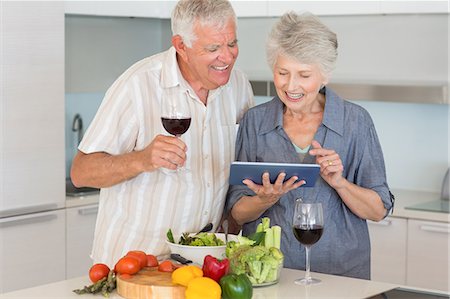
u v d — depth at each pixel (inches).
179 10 121.0
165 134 128.2
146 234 128.0
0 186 179.0
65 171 198.7
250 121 130.6
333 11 188.2
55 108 187.2
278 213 126.9
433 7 177.2
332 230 125.6
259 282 110.5
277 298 106.3
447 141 198.7
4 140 178.7
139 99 126.5
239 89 137.5
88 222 196.1
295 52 117.0
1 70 177.0
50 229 188.2
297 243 126.0
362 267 127.6
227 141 133.4
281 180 116.6
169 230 122.6
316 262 125.5
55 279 190.5
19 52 179.6
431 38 189.5
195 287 102.7
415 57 191.9
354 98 193.8
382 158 127.5
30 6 180.7
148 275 110.0
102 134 124.9
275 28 119.4
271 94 204.8
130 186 128.0
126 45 229.5
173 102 114.4
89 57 219.9
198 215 130.1
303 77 119.2
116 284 109.9
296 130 127.0
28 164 183.2
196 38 119.4
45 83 184.9
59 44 186.9
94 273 112.4
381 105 206.7
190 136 129.0
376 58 197.2
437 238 176.7
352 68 200.5
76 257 194.4
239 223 130.3
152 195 127.6
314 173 116.3
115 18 225.6
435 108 199.6
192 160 129.5
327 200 125.3
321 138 125.6
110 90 128.0
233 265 109.7
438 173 200.2
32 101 182.7
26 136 182.2
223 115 133.2
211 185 130.8
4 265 180.9
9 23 177.3
